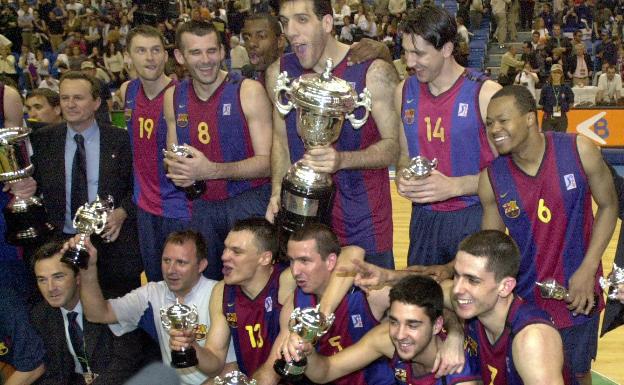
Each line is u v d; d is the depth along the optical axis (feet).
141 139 14.39
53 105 17.29
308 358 10.89
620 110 38.65
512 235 11.23
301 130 11.40
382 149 12.03
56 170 14.43
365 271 10.84
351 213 12.62
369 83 12.09
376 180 12.64
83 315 13.42
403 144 12.26
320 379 11.14
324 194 11.48
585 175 10.94
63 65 47.16
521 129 10.39
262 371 11.60
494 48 51.65
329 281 11.80
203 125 13.43
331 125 11.24
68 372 13.51
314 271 11.62
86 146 14.47
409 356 10.14
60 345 13.41
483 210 11.71
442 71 11.64
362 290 11.74
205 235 13.89
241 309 12.67
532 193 11.01
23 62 48.91
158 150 14.26
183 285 13.00
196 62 12.79
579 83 44.32
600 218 11.13
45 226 13.46
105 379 13.39
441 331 10.80
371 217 12.64
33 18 52.95
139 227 14.65
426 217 12.26
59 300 12.92
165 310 11.19
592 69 46.24
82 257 12.48
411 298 9.96
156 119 14.20
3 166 12.89
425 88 11.90
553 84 38.65
